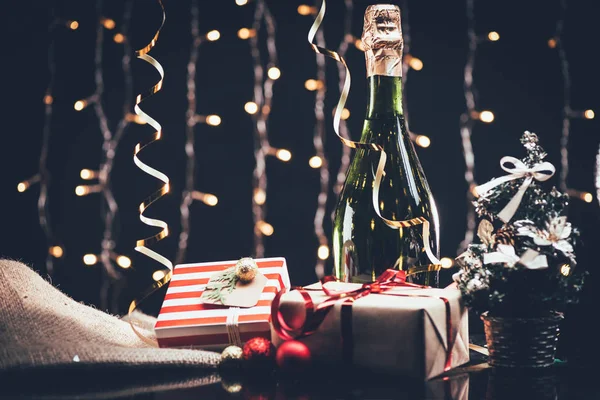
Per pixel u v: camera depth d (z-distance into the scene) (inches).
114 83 88.0
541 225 37.0
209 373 37.2
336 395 34.3
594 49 84.4
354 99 87.2
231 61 87.4
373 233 41.1
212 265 41.3
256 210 88.4
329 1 86.8
